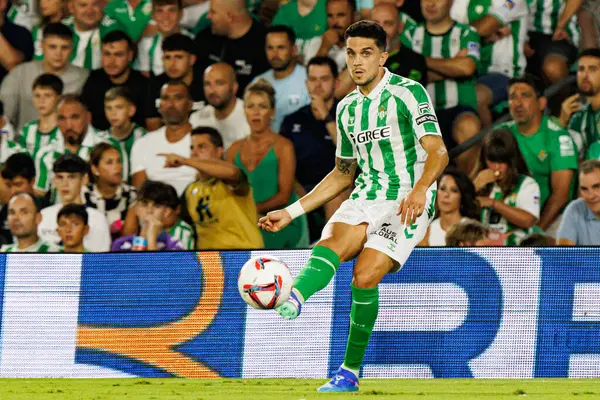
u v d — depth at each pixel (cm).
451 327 1733
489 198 2580
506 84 2678
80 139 2803
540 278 1731
